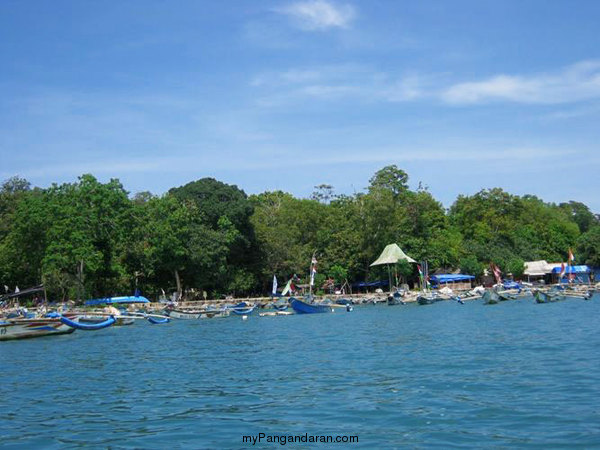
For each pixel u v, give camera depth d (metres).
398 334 42.22
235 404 20.05
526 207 147.62
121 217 86.69
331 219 112.38
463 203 139.75
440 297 91.56
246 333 49.72
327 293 108.69
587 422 15.73
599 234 126.62
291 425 16.94
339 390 21.66
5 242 89.81
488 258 122.81
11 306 86.44
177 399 21.28
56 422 18.38
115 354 36.91
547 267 125.38
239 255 101.75
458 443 14.57
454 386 21.33
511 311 62.00
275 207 119.75
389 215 109.25
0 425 18.17
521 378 22.14
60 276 83.62
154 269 92.56
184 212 90.75
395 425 16.47
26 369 30.92
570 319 48.06
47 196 85.25
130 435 16.53
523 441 14.47
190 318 73.44
